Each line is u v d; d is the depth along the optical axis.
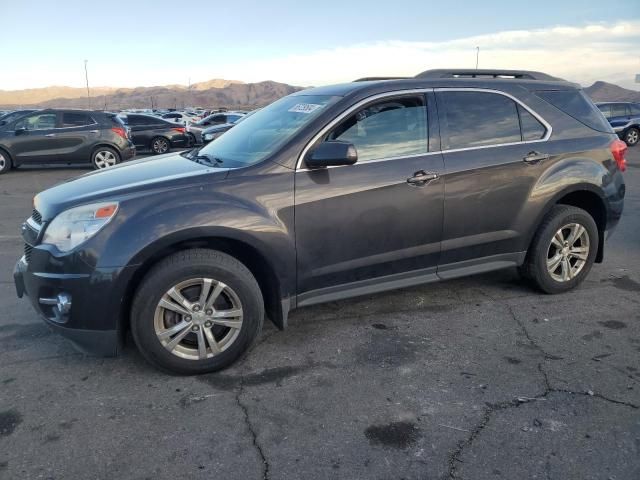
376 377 3.33
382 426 2.83
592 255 4.71
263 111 4.51
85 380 3.30
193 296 3.29
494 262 4.34
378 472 2.49
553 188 4.35
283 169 3.48
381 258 3.82
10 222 7.92
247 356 3.61
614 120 21.70
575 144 4.50
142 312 3.17
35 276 3.21
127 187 3.30
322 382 3.28
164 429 2.81
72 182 3.72
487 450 2.64
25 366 3.46
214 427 2.83
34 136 13.59
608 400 3.07
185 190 3.28
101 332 3.16
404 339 3.85
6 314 4.30
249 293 3.35
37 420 2.88
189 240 3.29
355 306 4.45
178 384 3.26
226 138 4.36
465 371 3.40
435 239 3.99
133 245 3.08
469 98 4.15
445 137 4.00
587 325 4.08
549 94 4.53
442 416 2.92
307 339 3.86
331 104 3.73
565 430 2.79
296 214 3.47
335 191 3.57
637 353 3.64
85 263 3.07
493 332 3.96
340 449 2.65
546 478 2.45
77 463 2.54
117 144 14.27
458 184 3.98
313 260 3.59
